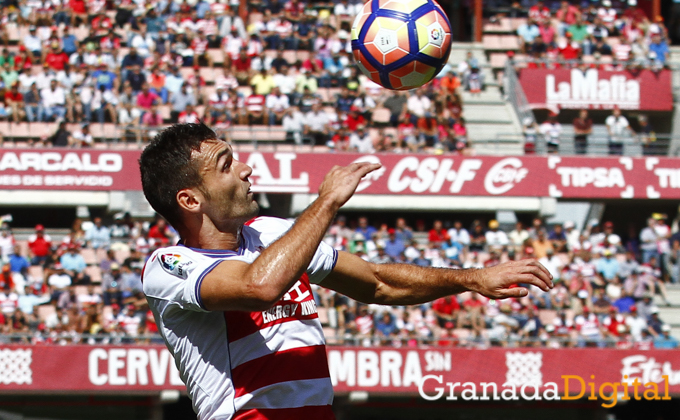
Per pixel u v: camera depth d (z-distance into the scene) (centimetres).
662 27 4425
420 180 3600
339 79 3881
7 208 3778
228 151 560
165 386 2777
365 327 2877
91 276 3073
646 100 4147
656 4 4894
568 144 3866
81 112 3588
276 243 500
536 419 3098
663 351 2911
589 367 2881
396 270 620
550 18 4381
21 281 2970
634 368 2900
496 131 4003
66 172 3459
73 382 2734
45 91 3591
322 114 3666
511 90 4147
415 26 857
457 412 3075
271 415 533
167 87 3694
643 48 4362
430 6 877
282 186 3503
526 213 3841
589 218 4141
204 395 546
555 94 4097
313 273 589
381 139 3653
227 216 556
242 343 539
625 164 3716
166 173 550
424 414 3058
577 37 4306
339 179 522
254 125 3631
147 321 2862
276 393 535
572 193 3684
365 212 3859
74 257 2998
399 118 3741
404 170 3594
